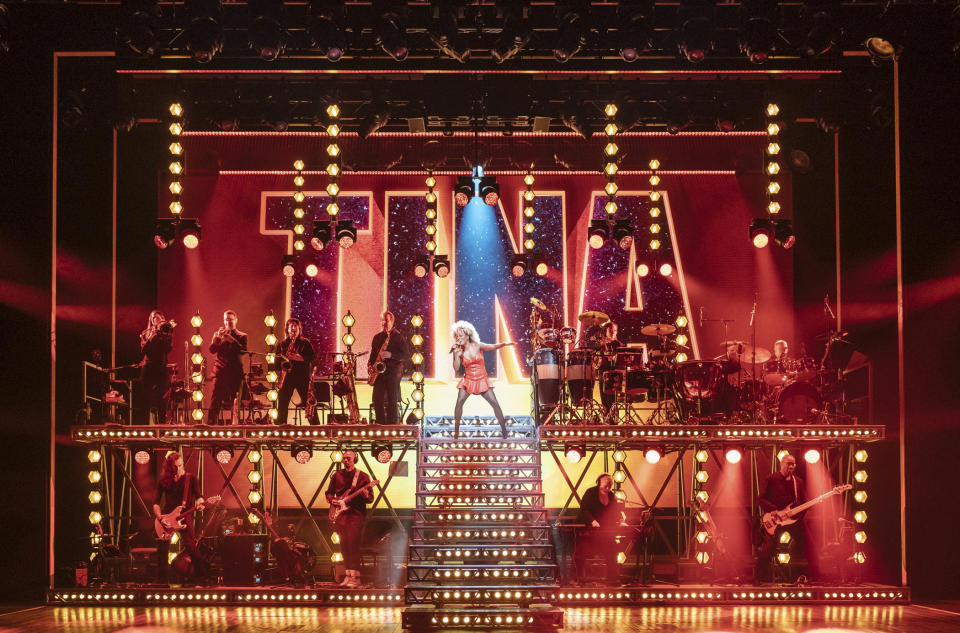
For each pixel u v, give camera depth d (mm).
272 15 12266
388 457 12797
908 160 13336
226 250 14992
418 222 15172
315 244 13477
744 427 12156
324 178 15164
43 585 12938
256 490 12391
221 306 14875
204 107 13289
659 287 15031
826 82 13430
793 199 15039
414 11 12453
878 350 13727
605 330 13883
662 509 14359
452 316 15023
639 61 12719
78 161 14203
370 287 15070
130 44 12398
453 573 10984
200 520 13484
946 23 13250
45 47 13398
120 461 12781
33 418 13188
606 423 12984
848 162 14289
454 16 12281
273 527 12578
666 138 15070
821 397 12914
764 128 13453
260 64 12695
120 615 10867
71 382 13859
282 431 12242
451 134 13820
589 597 11672
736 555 12344
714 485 14422
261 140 15109
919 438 13094
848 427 12195
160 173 15008
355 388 13633
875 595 11859
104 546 12383
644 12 12312
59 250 14016
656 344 14898
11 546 12977
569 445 12875
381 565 12117
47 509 13086
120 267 14703
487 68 12742
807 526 12258
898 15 12586
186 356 14344
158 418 13617
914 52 13297
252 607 11641
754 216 15094
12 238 13359
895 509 13336
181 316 14805
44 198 13430
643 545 12148
